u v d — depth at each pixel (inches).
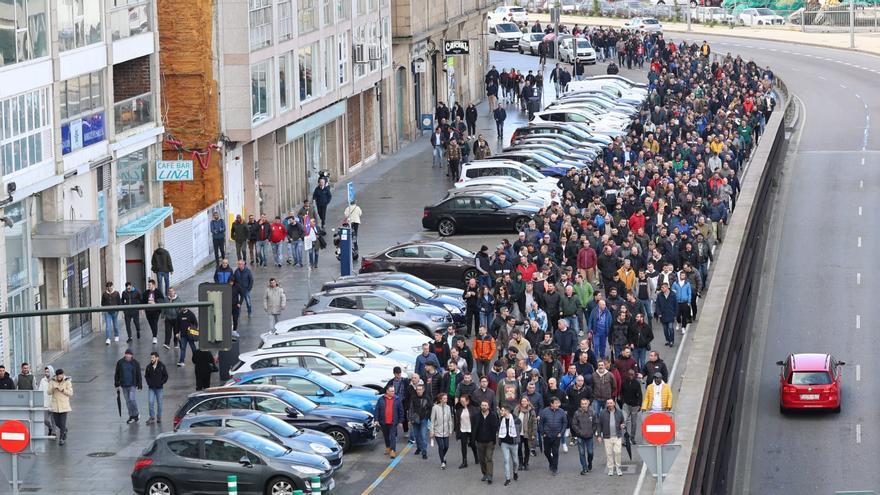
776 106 4894.2
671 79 4746.6
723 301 2474.2
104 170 2384.4
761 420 2166.6
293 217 2802.7
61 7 2236.7
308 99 3331.7
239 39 2903.5
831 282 2883.9
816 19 7578.7
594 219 2672.2
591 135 3897.6
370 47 3782.0
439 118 4320.9
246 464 1600.6
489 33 6702.8
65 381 1809.8
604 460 1771.7
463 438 1734.7
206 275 2741.1
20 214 2117.4
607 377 1772.9
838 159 4131.4
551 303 2212.1
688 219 2694.4
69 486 1674.5
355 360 1979.6
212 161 2866.6
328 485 1624.0
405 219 3206.2
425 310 2241.6
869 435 2074.3
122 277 2448.3
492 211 3009.4
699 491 1561.3
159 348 2262.6
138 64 2600.9
